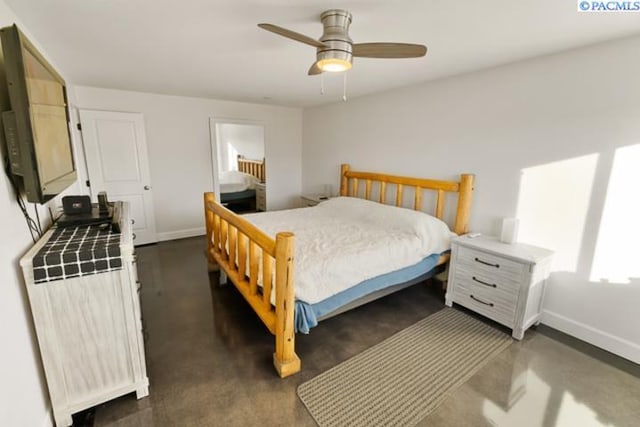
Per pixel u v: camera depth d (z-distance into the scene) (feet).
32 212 5.34
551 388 5.91
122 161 13.26
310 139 17.53
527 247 8.02
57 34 6.48
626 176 6.53
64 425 4.90
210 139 15.43
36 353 4.68
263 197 19.65
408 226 9.45
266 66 8.92
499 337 7.55
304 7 5.21
